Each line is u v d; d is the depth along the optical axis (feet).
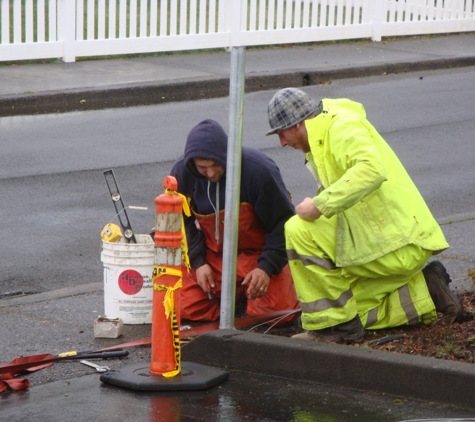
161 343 50.60
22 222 87.86
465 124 131.95
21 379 50.75
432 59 176.45
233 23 179.22
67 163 108.78
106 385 50.90
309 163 55.88
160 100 147.64
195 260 62.08
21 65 160.04
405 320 56.65
